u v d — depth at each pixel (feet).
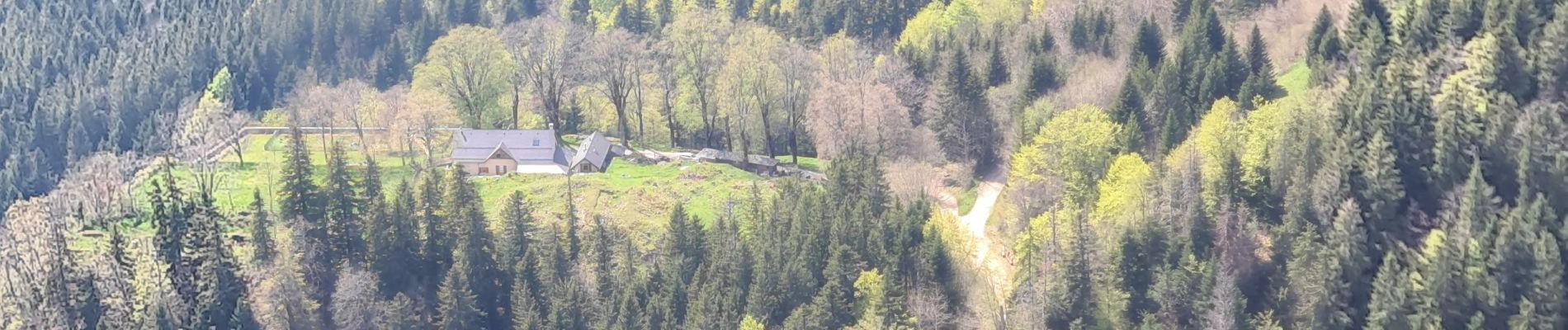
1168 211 550.77
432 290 605.31
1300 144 559.79
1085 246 542.16
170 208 629.51
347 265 612.70
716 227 614.75
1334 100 580.71
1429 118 546.26
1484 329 499.92
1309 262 530.27
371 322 587.68
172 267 609.01
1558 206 517.14
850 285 561.43
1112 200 566.36
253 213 632.79
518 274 604.08
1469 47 569.64
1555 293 494.59
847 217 588.50
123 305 606.14
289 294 595.88
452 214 625.82
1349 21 655.35
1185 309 528.22
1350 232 525.75
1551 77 548.31
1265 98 641.81
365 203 631.97
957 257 572.51
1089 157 616.39
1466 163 533.55
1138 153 622.95
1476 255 505.66
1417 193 537.65
